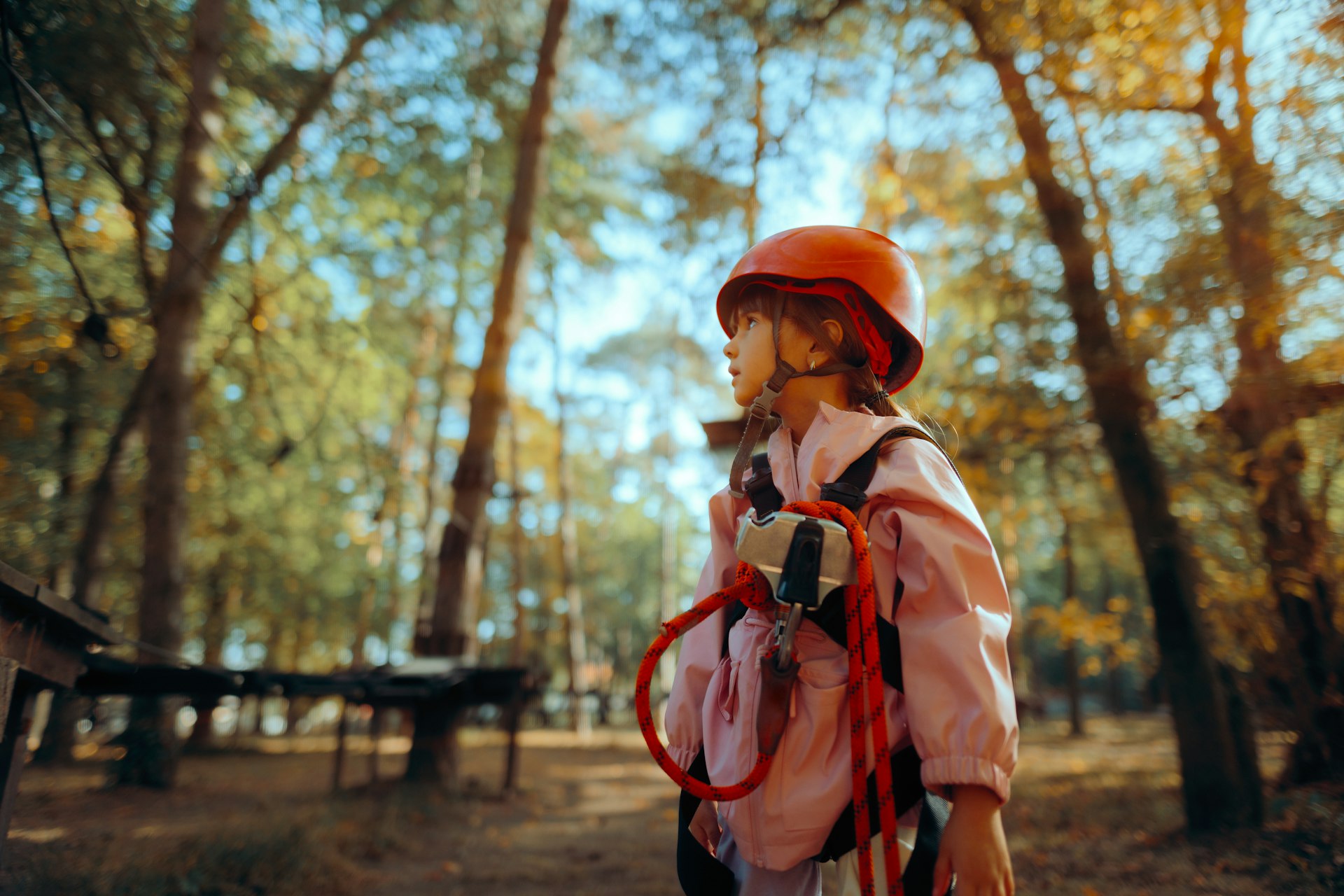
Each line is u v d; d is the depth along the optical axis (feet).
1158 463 19.49
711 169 25.04
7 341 28.55
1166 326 18.71
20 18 16.88
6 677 9.75
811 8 23.18
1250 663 19.38
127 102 22.30
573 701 74.49
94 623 11.32
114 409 40.52
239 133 35.12
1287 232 16.26
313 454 54.19
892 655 3.88
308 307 43.37
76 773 34.30
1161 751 44.09
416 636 37.22
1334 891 12.46
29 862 13.85
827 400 4.70
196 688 25.52
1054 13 17.93
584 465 120.98
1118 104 18.90
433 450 64.95
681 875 4.57
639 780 40.14
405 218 45.06
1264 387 17.40
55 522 36.76
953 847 3.48
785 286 4.72
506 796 33.37
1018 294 26.03
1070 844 18.72
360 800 29.40
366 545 75.05
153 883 13.89
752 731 4.14
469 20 38.63
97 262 30.42
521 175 38.88
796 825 3.91
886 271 4.73
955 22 20.80
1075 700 61.36
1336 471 17.76
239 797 28.99
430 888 17.29
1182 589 18.61
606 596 132.46
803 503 3.95
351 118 36.09
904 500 4.04
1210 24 16.57
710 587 4.99
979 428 25.08
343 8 32.37
